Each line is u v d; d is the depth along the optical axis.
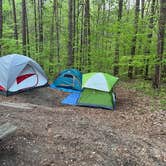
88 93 11.64
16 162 6.06
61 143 7.08
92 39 21.39
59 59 23.52
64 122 8.75
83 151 6.75
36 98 12.34
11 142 6.84
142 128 8.95
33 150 6.59
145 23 17.48
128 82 17.16
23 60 13.25
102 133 8.03
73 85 14.05
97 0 23.84
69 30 17.83
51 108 10.67
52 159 6.27
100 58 19.67
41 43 23.34
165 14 13.30
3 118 8.55
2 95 12.37
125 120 9.73
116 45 18.39
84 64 20.80
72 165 6.09
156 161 6.66
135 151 7.05
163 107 11.30
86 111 10.68
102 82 11.58
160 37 13.60
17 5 35.09
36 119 8.77
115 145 7.28
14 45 20.88
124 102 12.14
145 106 11.45
